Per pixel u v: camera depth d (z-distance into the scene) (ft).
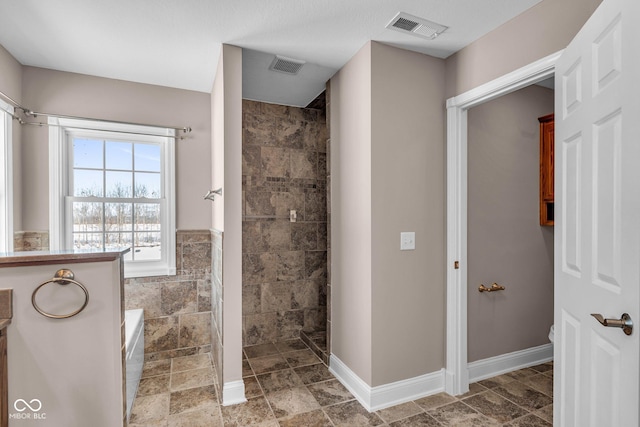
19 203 8.00
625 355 3.35
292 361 9.51
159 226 9.80
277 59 8.05
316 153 11.61
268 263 11.02
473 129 8.15
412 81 7.52
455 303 7.61
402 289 7.37
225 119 7.34
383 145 7.16
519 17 6.17
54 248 8.43
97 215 9.15
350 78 7.98
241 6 6.00
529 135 9.04
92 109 8.90
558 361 5.01
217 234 8.26
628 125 3.32
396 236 7.30
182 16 6.29
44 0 5.76
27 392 4.32
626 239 3.35
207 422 6.56
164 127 9.54
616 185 3.56
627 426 3.32
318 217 11.61
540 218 9.18
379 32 6.82
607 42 3.71
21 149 8.12
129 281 9.26
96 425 4.59
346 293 8.11
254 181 10.85
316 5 5.95
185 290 9.78
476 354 8.21
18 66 8.02
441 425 6.46
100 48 7.50
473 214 8.14
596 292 3.94
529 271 8.98
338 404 7.23
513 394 7.58
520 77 6.13
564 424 4.82
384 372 7.18
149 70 8.66
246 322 10.75
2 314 4.21
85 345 4.51
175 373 8.63
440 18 6.31
